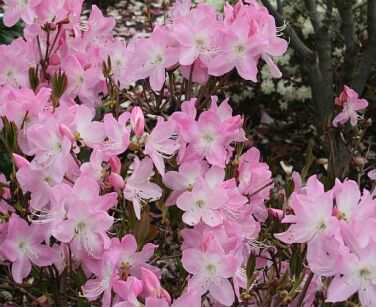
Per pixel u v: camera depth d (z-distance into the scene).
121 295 1.09
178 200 1.18
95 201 1.12
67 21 1.33
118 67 1.37
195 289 1.13
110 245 1.13
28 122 1.20
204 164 1.23
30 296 1.29
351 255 1.07
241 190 1.27
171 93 1.35
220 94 2.65
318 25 2.14
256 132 2.57
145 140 1.18
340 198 1.12
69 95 1.36
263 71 2.64
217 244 1.12
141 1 3.99
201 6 1.30
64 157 1.14
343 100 1.51
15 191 1.19
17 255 1.16
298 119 2.62
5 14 1.34
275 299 1.24
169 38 1.30
